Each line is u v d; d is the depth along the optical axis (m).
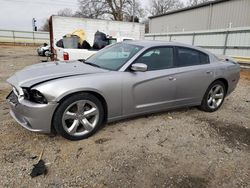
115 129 3.70
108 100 3.40
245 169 2.85
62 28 12.09
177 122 4.14
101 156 2.95
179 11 27.19
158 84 3.85
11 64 12.62
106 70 3.58
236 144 3.48
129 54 3.82
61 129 3.13
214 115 4.67
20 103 3.01
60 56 8.50
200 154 3.13
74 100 3.14
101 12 40.47
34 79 3.13
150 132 3.67
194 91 4.39
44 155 2.91
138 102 3.73
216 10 21.84
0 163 2.71
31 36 39.19
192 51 4.46
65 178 2.52
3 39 37.81
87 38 12.77
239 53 14.70
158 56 3.97
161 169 2.75
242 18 19.19
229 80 4.91
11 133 3.42
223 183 2.58
